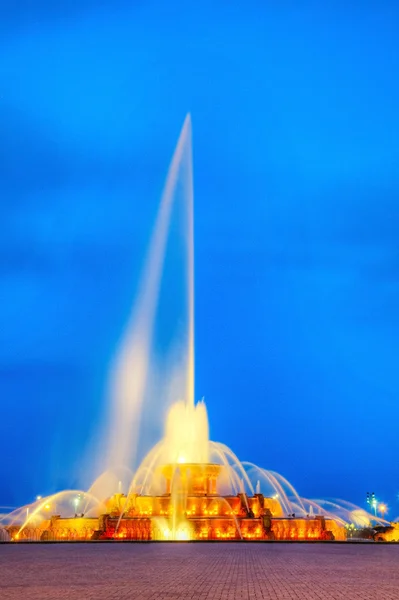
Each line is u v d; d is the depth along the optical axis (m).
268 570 23.08
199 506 41.09
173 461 45.88
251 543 37.84
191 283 51.91
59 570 23.02
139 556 28.70
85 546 35.62
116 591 17.50
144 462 46.41
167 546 35.16
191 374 49.12
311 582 19.77
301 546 35.75
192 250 55.56
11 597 16.31
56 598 16.11
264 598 16.27
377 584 19.34
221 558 27.69
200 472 42.38
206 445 46.41
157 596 16.52
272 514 43.88
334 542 39.50
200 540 39.03
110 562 25.98
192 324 51.50
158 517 40.62
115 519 41.22
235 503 41.34
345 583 19.56
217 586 18.62
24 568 23.77
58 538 41.38
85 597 16.30
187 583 19.30
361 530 48.38
